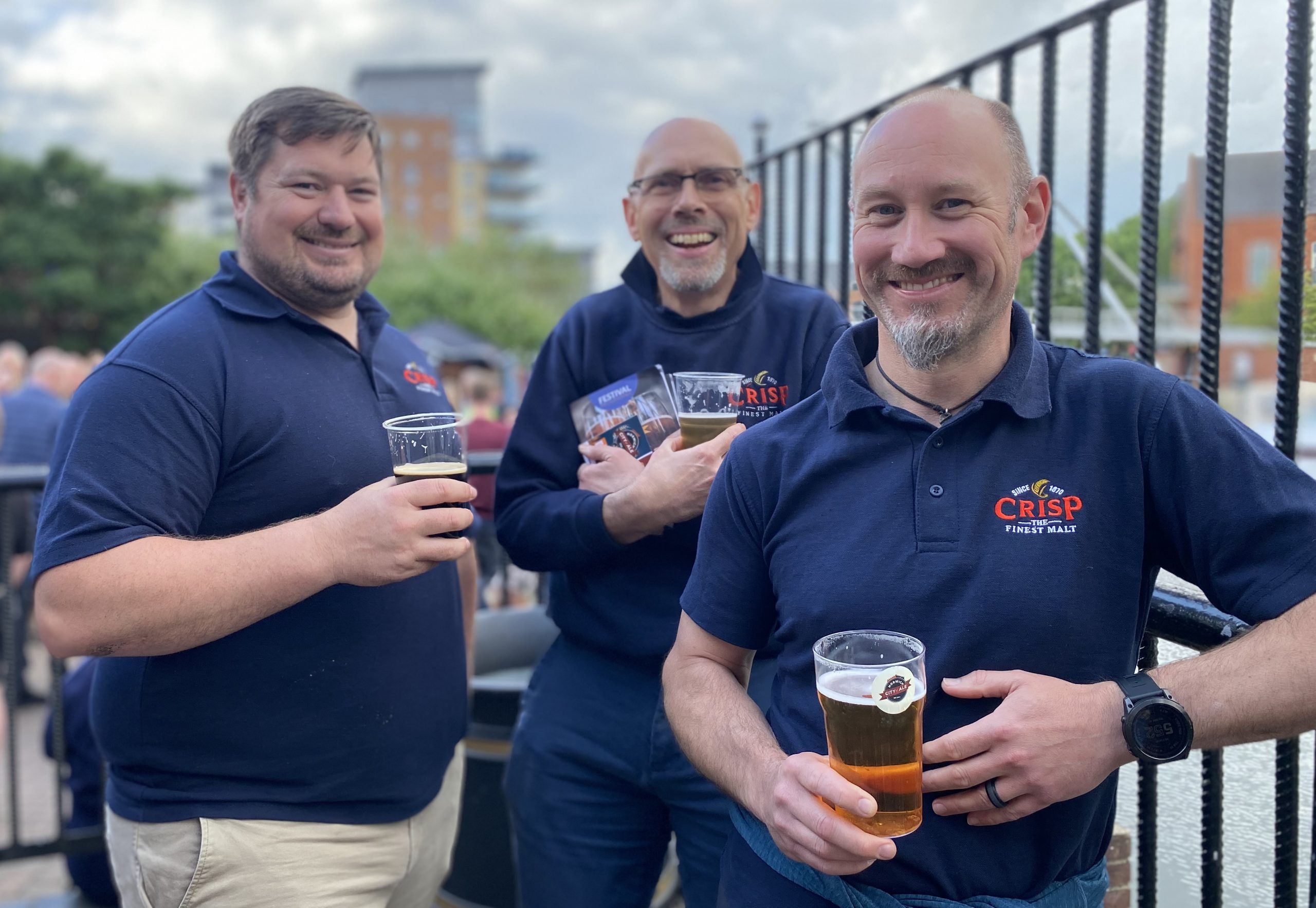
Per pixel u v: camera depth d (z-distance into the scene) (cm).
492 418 779
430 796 189
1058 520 115
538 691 209
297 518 168
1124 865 184
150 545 150
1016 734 105
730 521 137
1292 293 128
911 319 121
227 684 166
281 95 178
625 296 210
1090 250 171
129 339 167
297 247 176
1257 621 108
